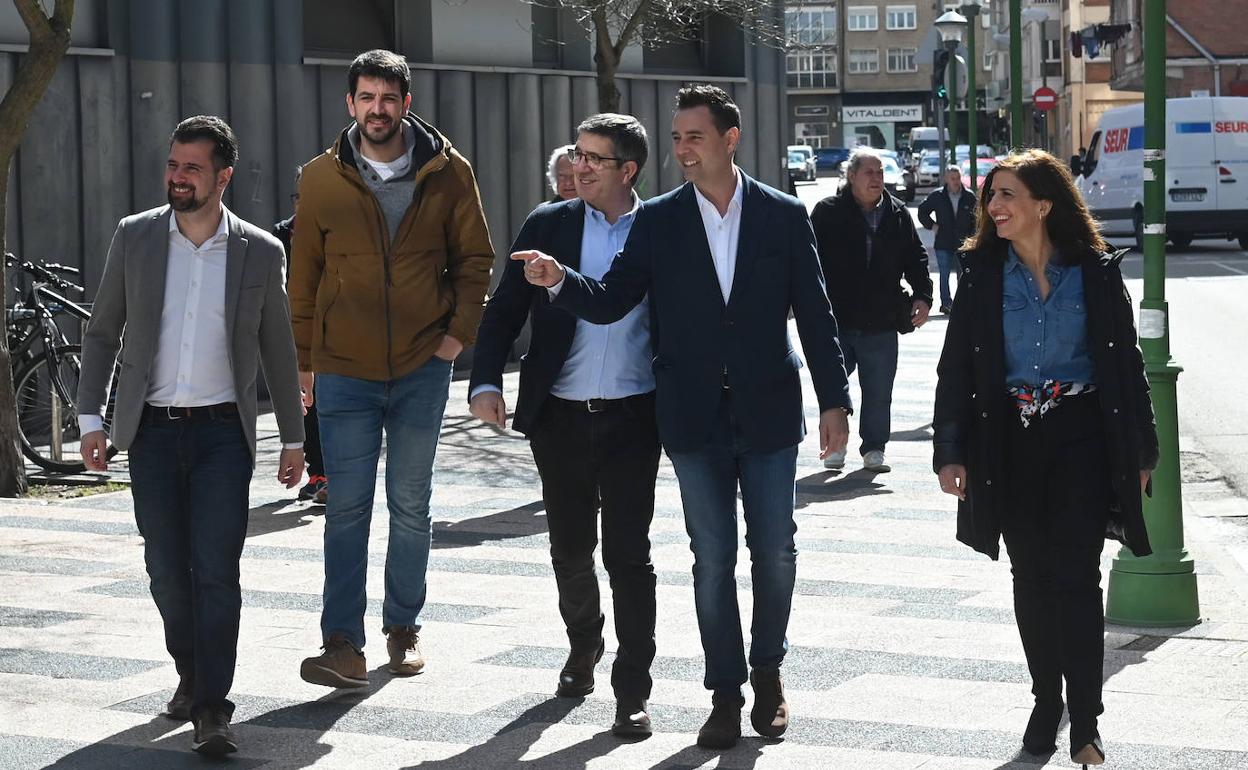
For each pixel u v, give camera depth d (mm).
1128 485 5203
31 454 11805
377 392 6309
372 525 9773
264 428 14281
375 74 6113
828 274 11430
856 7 110625
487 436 13586
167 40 16094
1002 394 5336
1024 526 5344
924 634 7074
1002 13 87562
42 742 5715
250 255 5801
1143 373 5281
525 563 8695
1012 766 5336
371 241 6230
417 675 6531
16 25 14969
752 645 5785
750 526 5762
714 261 5668
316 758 5523
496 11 19594
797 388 5738
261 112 16812
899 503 10375
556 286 5500
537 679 6457
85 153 15445
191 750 5625
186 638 5926
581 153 5945
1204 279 27656
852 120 111812
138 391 5691
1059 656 5301
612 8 16734
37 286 12500
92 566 8727
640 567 5828
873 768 5332
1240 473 11867
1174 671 6504
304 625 7375
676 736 5730
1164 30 7336
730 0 20078
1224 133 33781
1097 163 35812
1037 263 5328
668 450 5680
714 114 5598
